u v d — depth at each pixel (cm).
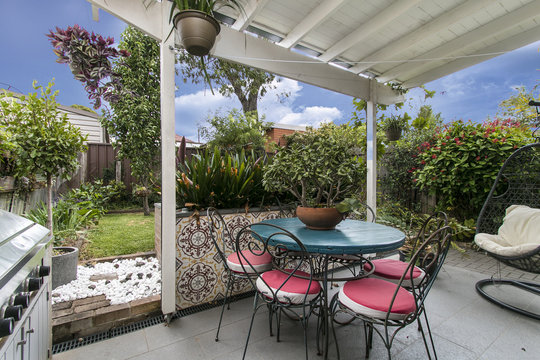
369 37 238
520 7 201
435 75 297
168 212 184
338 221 175
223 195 226
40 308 115
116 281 223
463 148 358
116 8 160
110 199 589
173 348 157
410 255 288
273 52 229
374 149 312
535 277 272
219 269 219
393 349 158
